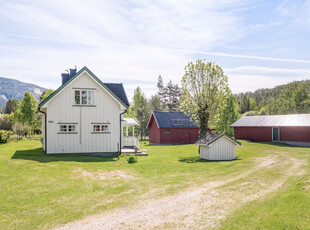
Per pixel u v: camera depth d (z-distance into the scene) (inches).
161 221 299.1
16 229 282.5
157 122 1787.6
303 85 2608.3
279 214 295.0
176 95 3528.5
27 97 2207.2
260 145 1433.3
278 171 592.7
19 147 1077.1
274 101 3043.8
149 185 478.0
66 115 864.9
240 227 269.7
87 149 882.1
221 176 554.9
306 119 1561.3
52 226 289.6
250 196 385.4
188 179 530.3
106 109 903.7
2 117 1959.9
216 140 868.0
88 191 434.3
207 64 1011.9
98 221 302.7
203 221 294.8
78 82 877.8
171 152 1125.1
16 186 450.3
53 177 523.8
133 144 1120.2
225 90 1013.2
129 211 335.3
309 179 474.9
